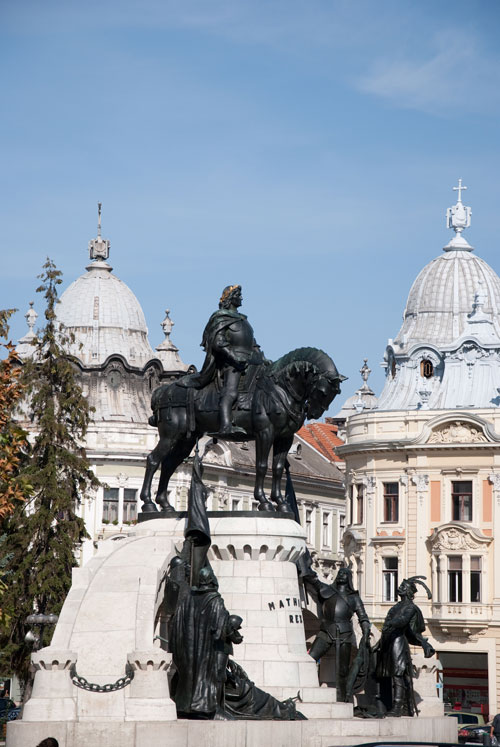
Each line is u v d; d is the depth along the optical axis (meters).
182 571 38.09
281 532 40.25
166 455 41.78
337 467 131.62
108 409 104.38
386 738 37.94
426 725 41.41
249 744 35.75
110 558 38.28
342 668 41.94
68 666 35.56
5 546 66.19
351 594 42.56
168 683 36.81
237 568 40.06
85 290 109.88
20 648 64.62
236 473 111.38
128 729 34.75
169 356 111.19
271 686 39.03
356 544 96.62
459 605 90.81
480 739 63.06
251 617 39.62
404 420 95.19
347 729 38.28
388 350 103.81
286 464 41.97
